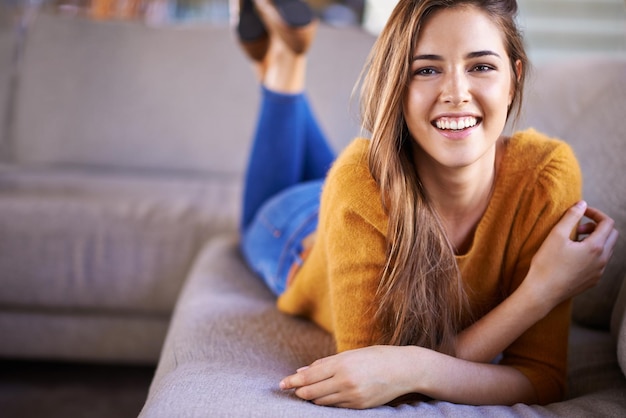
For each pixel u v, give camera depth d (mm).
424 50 806
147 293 1618
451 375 836
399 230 859
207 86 2086
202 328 1076
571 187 928
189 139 2066
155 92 2082
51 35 2111
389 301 869
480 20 805
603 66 1365
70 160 2072
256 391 822
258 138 1576
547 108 1409
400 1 832
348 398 792
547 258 890
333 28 2143
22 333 1631
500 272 966
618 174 1159
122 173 1989
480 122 817
